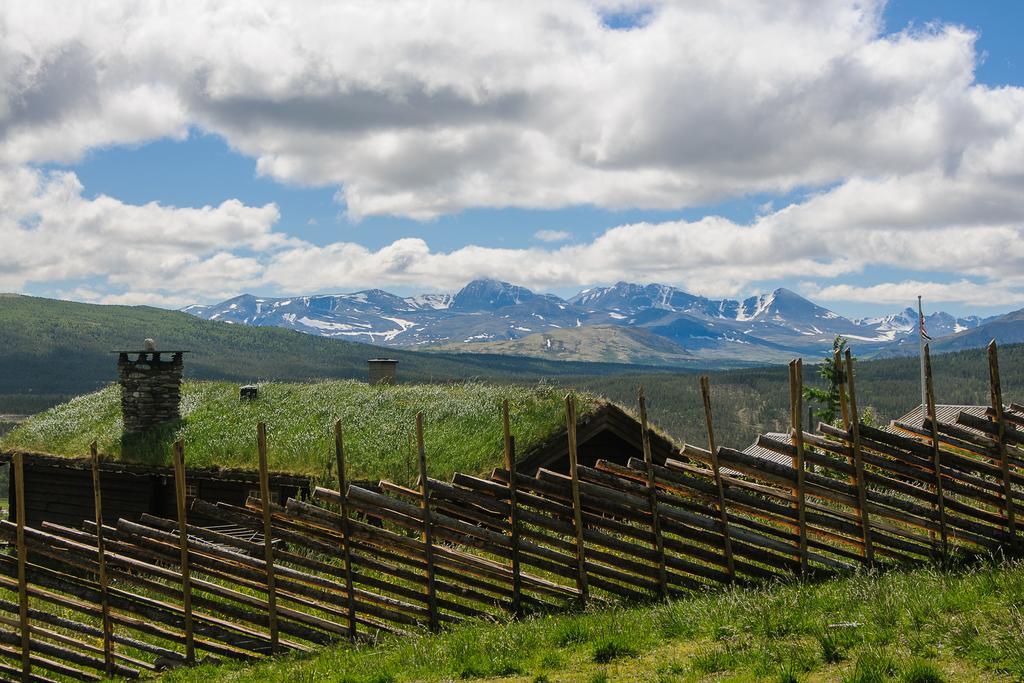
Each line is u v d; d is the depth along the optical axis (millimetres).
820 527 10328
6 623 10203
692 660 6980
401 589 10312
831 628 7020
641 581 10344
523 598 10336
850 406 10336
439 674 7707
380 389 23031
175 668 10000
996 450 10180
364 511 10328
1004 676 5621
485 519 10453
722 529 10305
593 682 6871
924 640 6398
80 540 10273
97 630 10227
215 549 10141
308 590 10312
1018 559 9492
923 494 10250
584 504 10352
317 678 8312
